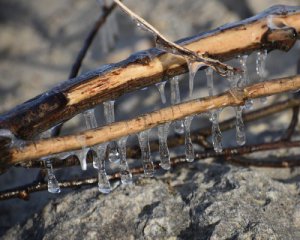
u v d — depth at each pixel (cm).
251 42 121
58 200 127
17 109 114
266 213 121
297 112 135
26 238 125
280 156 136
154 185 127
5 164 111
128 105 162
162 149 119
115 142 121
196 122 154
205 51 120
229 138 146
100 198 125
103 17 143
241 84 122
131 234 121
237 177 126
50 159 118
